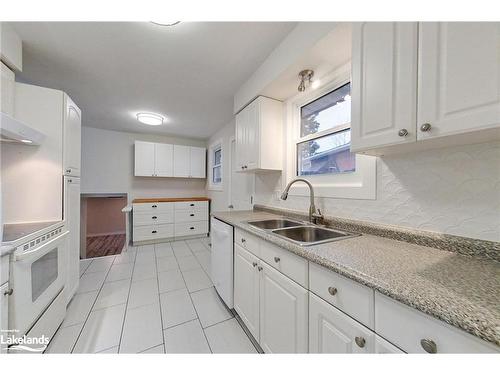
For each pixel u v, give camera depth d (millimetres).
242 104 2197
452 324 460
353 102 987
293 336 975
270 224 1730
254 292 1333
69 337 1402
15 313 1002
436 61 691
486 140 769
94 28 1389
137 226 3594
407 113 771
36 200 1547
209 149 4543
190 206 4059
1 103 1350
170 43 1545
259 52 1661
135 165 3850
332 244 993
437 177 935
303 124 1941
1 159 1473
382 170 1162
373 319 645
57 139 1615
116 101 2592
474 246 810
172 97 2484
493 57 573
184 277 2381
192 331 1486
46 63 1782
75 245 1893
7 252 944
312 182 1763
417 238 987
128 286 2146
